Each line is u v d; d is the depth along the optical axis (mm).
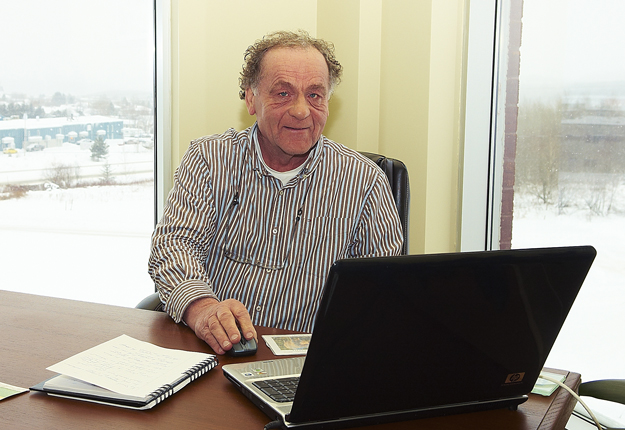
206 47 2270
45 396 891
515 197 2029
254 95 1658
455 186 2109
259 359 1064
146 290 2492
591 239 1797
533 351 834
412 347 759
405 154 2168
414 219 2137
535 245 1974
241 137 1666
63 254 2480
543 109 1919
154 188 2422
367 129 2281
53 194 2426
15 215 2424
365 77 2254
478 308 763
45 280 2490
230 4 2287
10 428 784
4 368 996
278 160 1660
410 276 708
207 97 2291
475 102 2049
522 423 844
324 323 699
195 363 995
